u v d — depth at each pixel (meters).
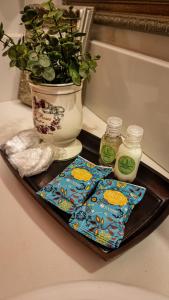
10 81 0.79
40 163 0.50
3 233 0.40
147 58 0.49
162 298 0.30
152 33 0.50
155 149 0.53
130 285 0.31
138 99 0.54
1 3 0.69
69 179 0.46
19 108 0.79
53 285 0.31
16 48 0.41
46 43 0.43
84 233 0.37
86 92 0.75
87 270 0.35
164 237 0.41
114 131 0.49
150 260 0.37
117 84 0.60
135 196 0.43
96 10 0.66
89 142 0.60
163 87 0.46
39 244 0.39
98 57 0.49
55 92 0.45
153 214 0.43
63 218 0.41
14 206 0.46
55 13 0.42
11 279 0.34
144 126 0.54
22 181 0.48
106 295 0.30
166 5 0.45
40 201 0.43
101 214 0.39
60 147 0.56
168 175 0.50
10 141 0.54
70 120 0.50
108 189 0.43
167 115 0.47
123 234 0.38
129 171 0.46
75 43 0.44
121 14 0.57
